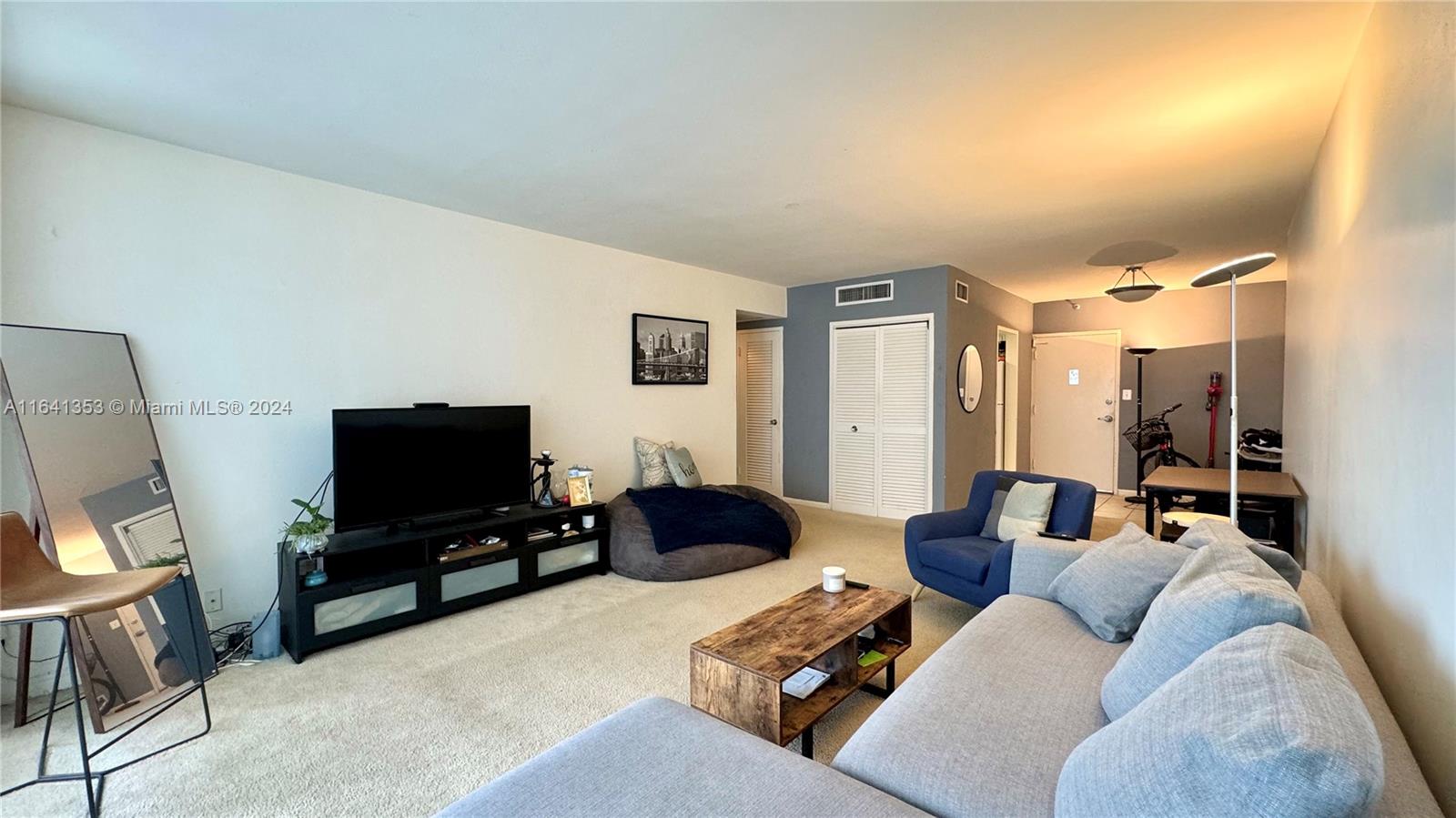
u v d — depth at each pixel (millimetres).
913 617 3268
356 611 2896
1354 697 916
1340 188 2262
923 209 3654
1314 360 2936
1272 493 3258
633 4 1713
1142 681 1400
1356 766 745
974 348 5984
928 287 5520
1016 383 7109
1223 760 836
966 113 2391
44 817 1720
